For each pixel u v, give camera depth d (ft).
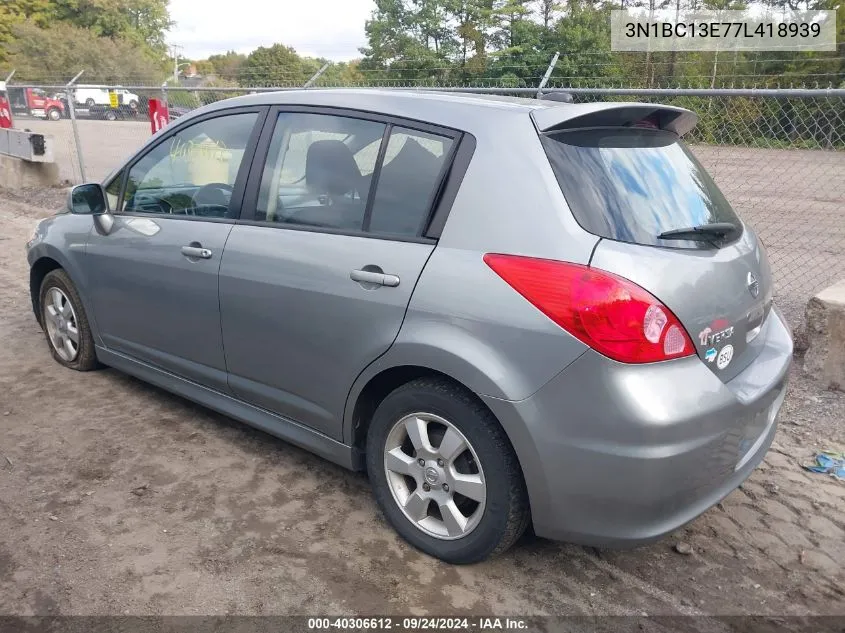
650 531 7.75
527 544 9.73
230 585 8.66
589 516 7.89
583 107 8.73
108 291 13.28
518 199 8.18
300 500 10.57
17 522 9.77
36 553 9.12
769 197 40.24
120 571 8.83
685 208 8.86
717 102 25.32
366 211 9.53
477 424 8.32
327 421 10.11
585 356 7.48
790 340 10.13
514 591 8.77
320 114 10.44
